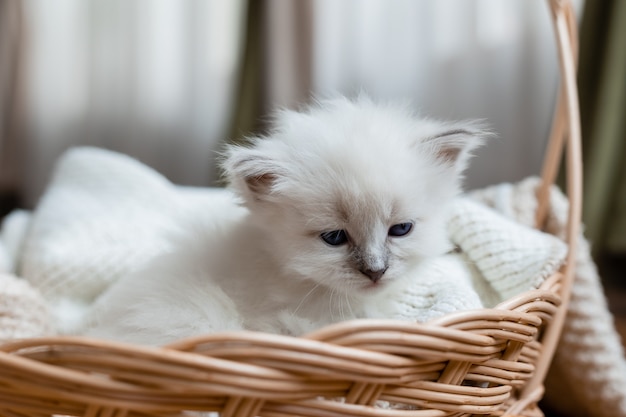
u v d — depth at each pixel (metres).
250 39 0.61
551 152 0.37
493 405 0.30
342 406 0.27
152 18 0.65
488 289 0.35
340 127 0.32
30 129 0.68
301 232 0.31
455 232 0.36
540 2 0.54
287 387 0.26
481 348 0.28
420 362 0.27
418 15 0.57
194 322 0.31
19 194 0.70
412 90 0.58
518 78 0.55
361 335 0.27
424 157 0.32
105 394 0.26
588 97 0.52
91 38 0.66
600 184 0.51
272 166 0.31
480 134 0.33
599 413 0.38
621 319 0.52
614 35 0.49
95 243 0.41
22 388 0.27
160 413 0.27
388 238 0.32
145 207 0.43
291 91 0.60
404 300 0.33
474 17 0.56
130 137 0.67
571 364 0.38
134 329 0.31
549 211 0.39
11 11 0.66
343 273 0.31
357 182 0.31
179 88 0.66
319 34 0.59
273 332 0.31
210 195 0.46
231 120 0.63
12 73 0.67
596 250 0.52
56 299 0.39
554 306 0.32
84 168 0.45
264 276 0.32
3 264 0.41
